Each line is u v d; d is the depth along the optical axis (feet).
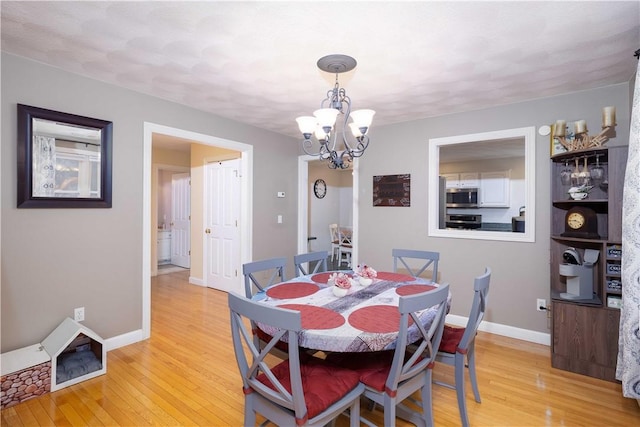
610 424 6.03
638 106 5.81
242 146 12.78
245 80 8.52
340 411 4.66
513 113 10.12
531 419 6.17
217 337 9.94
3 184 7.09
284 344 6.25
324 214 26.30
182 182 21.06
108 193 8.78
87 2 5.30
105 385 7.26
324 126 6.33
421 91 9.16
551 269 8.91
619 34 6.13
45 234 7.72
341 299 6.39
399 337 4.59
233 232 14.78
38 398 6.73
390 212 12.61
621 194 7.32
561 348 8.02
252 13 5.55
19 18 5.76
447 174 21.84
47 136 7.68
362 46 6.63
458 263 11.13
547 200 9.60
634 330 5.89
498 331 10.34
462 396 5.90
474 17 5.60
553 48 6.67
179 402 6.68
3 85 7.04
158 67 7.76
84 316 8.42
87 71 8.03
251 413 4.93
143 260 9.65
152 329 10.53
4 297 7.14
